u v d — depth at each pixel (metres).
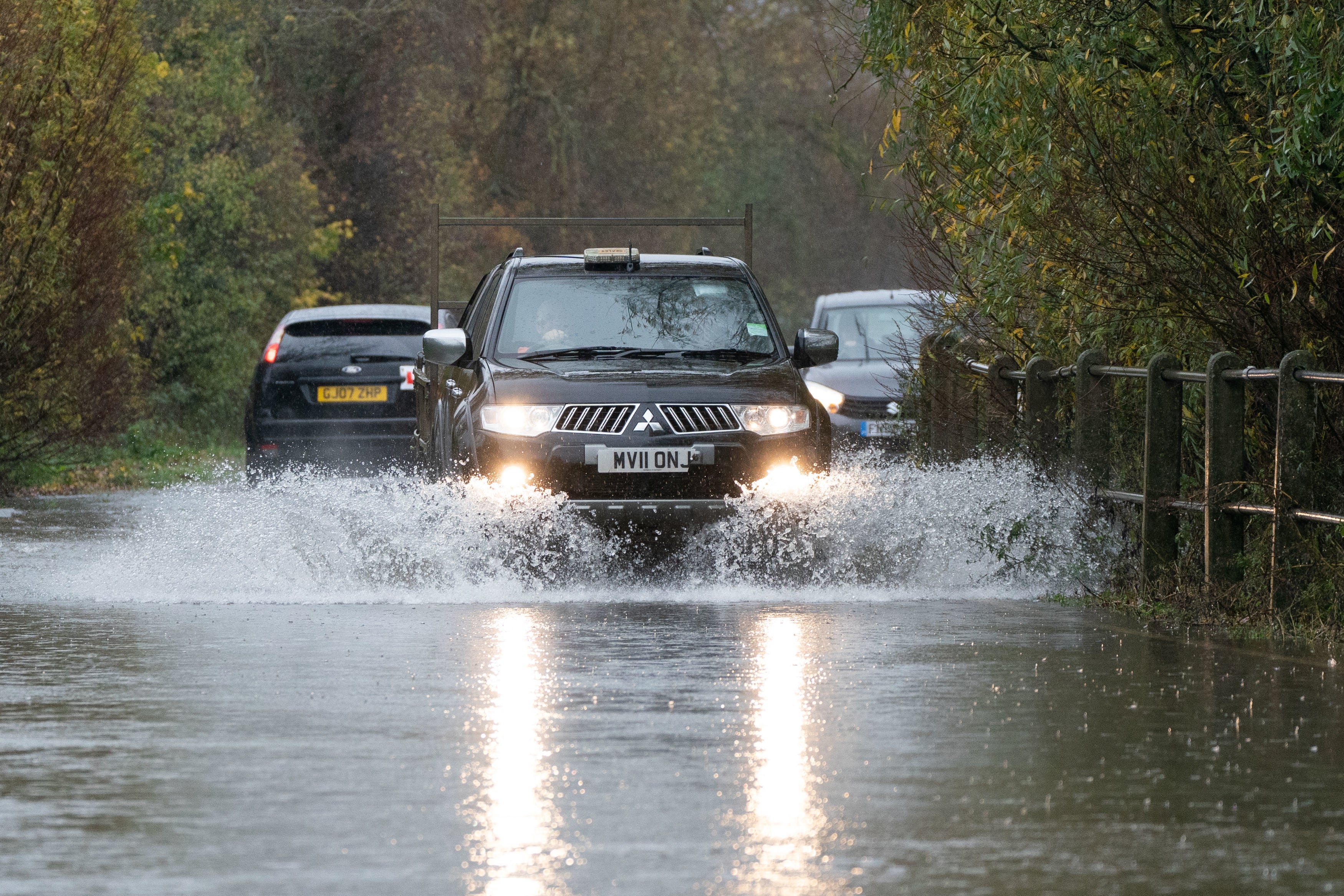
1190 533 32.34
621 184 158.38
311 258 116.69
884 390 53.00
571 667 24.28
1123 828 15.83
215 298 103.00
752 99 183.75
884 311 60.38
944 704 21.64
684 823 15.92
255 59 129.50
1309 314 30.73
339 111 134.38
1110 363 35.94
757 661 24.89
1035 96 31.88
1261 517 31.39
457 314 59.38
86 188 59.72
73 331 60.19
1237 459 30.38
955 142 36.00
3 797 16.89
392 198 134.88
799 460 34.22
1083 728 20.19
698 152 166.62
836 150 41.38
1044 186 32.72
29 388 58.81
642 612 30.09
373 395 62.69
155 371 99.75
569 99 153.75
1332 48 27.59
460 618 29.20
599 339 36.91
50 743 19.31
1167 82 31.75
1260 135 30.70
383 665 24.45
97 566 36.50
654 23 158.50
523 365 35.69
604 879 14.20
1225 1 30.70
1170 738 19.69
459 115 150.75
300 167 116.25
